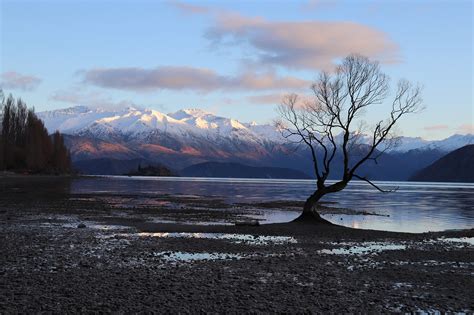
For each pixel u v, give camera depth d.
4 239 26.77
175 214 47.00
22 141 165.12
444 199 91.12
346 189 152.62
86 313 12.95
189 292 15.43
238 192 104.25
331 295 15.59
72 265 19.67
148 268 19.36
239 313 13.37
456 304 14.83
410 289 16.75
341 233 34.22
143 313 13.09
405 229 40.16
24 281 16.41
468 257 24.39
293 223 39.53
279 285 16.81
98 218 41.00
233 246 26.38
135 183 150.00
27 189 86.62
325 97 42.81
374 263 21.98
